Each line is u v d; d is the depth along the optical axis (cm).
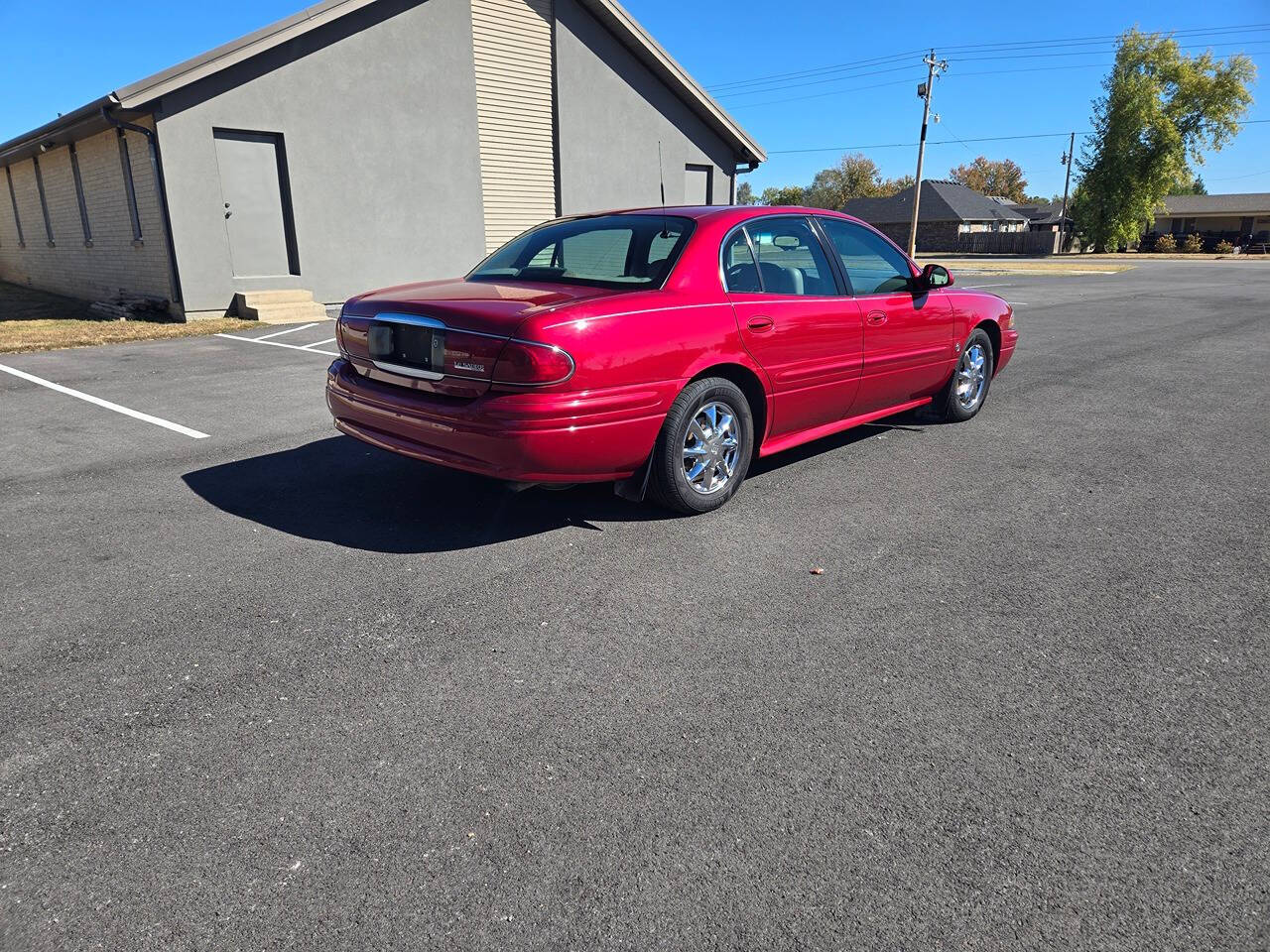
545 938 179
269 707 263
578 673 284
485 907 187
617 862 201
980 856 204
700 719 259
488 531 415
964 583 358
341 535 409
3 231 2203
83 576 359
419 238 1527
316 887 193
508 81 1612
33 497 463
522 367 352
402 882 194
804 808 220
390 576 360
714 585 354
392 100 1447
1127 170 6141
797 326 452
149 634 309
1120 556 388
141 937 178
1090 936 180
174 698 267
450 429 370
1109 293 2106
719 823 214
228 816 215
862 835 210
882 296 521
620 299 380
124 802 220
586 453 372
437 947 177
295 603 334
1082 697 273
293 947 176
